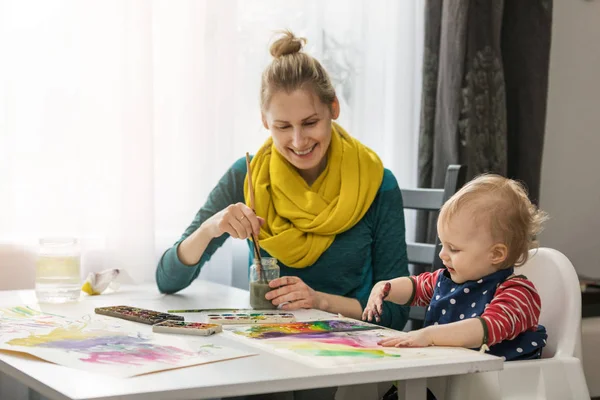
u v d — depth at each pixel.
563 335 1.34
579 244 3.03
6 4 1.95
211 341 1.12
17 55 1.97
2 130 1.96
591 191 3.04
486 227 1.27
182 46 2.18
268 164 1.81
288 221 1.76
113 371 0.93
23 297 1.55
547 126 2.94
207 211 1.78
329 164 1.78
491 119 2.57
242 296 1.65
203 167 2.20
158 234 2.19
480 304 1.28
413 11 2.55
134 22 2.05
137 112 2.06
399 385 1.06
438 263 1.87
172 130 2.18
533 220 1.32
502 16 2.66
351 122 2.47
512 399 1.20
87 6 2.02
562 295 1.37
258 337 1.15
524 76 2.68
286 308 1.46
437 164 2.54
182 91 2.19
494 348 1.25
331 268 1.72
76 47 2.02
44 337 1.13
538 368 1.22
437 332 1.13
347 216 1.71
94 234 2.06
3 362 0.99
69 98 2.01
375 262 1.76
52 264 1.49
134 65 2.05
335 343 1.11
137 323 1.27
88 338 1.13
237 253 2.35
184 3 2.18
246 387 0.90
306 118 1.65
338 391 1.31
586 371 2.30
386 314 1.63
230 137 2.24
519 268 1.44
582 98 2.99
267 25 2.35
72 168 2.02
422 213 2.55
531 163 2.68
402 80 2.55
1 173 1.95
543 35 2.67
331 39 2.45
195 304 1.53
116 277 1.68
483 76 2.55
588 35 2.99
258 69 2.33
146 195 2.07
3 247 1.97
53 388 0.86
